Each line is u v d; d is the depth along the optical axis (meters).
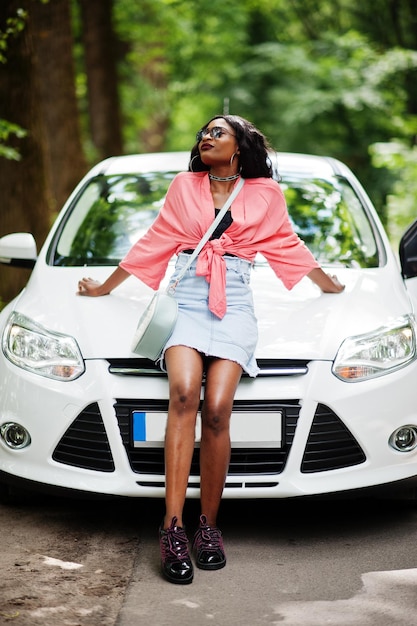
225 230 3.74
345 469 3.78
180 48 20.83
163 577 3.48
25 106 7.58
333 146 20.28
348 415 3.73
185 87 21.28
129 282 4.34
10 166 7.56
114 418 3.71
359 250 4.74
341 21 21.84
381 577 3.50
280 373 3.71
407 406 3.83
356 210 5.01
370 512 4.27
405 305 4.18
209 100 21.39
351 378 3.77
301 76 20.11
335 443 3.77
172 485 3.46
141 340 3.56
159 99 19.30
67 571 3.54
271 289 4.23
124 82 18.45
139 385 3.71
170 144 24.48
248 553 3.75
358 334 3.87
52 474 3.82
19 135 6.88
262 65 20.45
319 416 3.73
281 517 4.20
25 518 4.16
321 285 4.13
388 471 3.84
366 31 21.06
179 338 3.58
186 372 3.50
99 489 3.74
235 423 3.68
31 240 4.74
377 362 3.83
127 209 5.00
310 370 3.74
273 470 3.75
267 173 3.87
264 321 3.90
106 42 13.68
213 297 3.61
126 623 3.08
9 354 3.95
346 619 3.12
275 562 3.66
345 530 4.04
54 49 10.55
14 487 4.24
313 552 3.77
